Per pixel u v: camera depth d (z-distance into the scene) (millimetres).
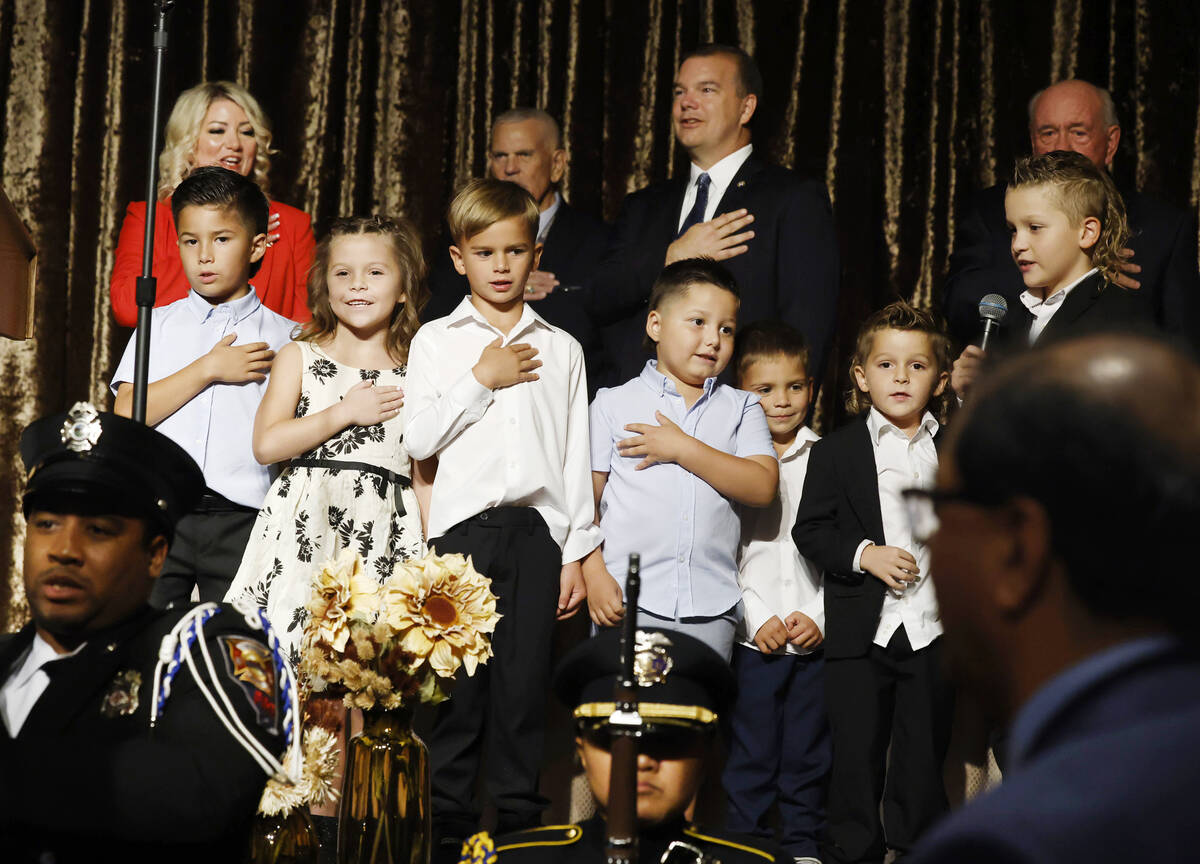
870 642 7363
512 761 6918
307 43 11250
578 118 11305
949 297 8898
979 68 11398
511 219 7508
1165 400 1843
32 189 10969
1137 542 1817
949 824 1768
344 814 5324
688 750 4398
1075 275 7820
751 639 7648
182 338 7797
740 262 8742
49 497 3615
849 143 11258
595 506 7688
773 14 11273
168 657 3588
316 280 7645
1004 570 1930
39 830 3365
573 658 4535
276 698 3688
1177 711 1737
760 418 7738
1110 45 11312
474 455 7223
